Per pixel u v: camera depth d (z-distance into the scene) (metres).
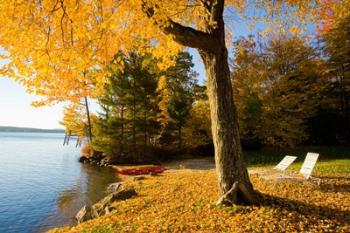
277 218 6.09
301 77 23.67
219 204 6.97
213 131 7.24
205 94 34.00
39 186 19.47
